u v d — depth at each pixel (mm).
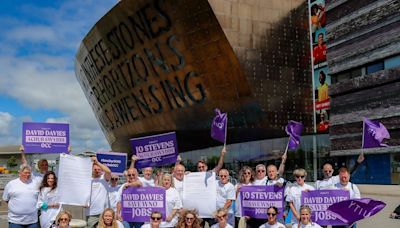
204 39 26875
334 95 29938
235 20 26875
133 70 32625
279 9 29281
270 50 28484
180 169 9609
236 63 27062
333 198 8508
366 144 9836
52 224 8820
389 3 25781
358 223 12680
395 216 13477
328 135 30969
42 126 10227
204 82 28312
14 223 8703
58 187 8922
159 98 32000
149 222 8750
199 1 25641
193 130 30953
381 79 26406
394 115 25453
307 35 30359
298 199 8758
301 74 30250
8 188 8797
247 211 8891
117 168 11727
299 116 30062
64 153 9328
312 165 31766
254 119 28141
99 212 9227
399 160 25719
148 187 8812
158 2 26906
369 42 27250
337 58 29750
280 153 33406
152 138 10734
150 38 29125
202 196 9336
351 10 28734
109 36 32750
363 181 28391
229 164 37375
